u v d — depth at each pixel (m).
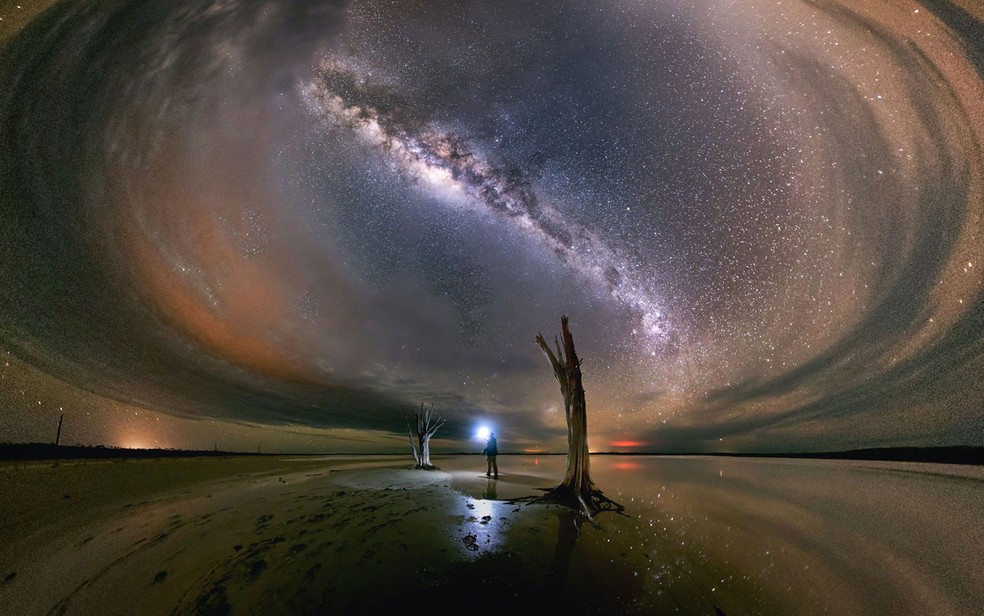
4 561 5.58
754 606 4.95
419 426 14.40
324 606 4.50
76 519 6.82
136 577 5.29
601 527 6.81
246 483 9.70
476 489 9.40
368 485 9.59
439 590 4.78
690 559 5.89
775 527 7.07
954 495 8.16
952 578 5.46
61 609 4.81
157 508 7.48
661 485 9.87
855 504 8.05
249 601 4.66
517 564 5.41
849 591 5.21
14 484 7.65
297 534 6.18
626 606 4.74
